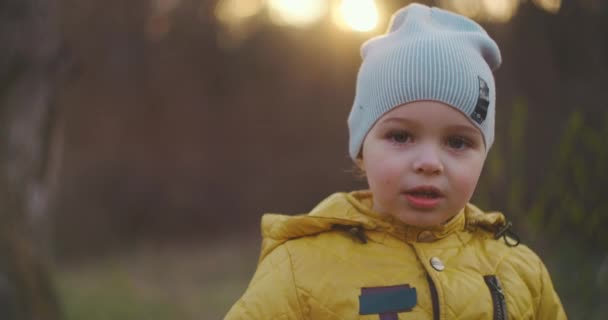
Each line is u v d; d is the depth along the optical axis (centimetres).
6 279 422
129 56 1288
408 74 210
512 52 634
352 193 233
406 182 204
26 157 528
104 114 1325
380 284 207
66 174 1288
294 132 1321
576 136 406
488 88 215
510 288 217
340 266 211
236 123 1364
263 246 229
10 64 527
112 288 789
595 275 392
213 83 1377
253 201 1348
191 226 1351
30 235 479
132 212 1331
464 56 214
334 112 1267
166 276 922
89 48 1172
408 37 220
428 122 206
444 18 231
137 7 1253
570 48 614
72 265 1080
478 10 623
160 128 1367
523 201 427
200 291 806
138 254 1159
